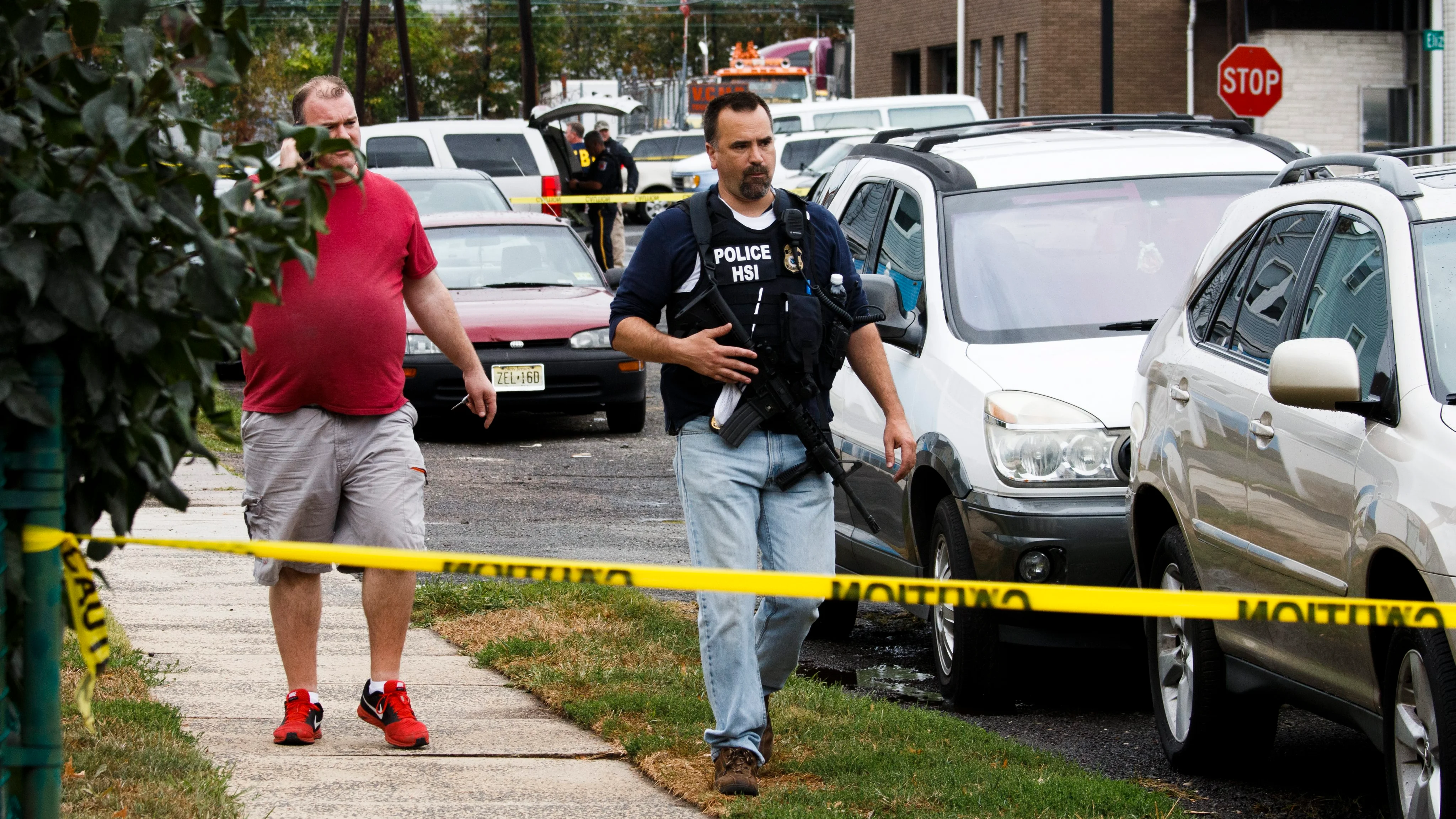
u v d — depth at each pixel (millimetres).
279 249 4992
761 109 9211
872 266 15141
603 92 103125
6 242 4461
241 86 5016
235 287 4754
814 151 56625
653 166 80312
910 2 78938
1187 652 10430
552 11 144125
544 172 45875
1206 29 65500
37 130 4676
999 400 12062
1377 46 60312
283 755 9805
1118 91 65688
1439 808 7547
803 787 9242
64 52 4625
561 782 9422
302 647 10133
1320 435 8734
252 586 14414
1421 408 8023
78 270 4598
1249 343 10125
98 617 5090
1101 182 14406
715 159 9289
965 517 12070
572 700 10922
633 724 10438
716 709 9188
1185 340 11031
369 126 45500
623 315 9227
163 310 4773
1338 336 9125
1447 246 8758
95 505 5180
